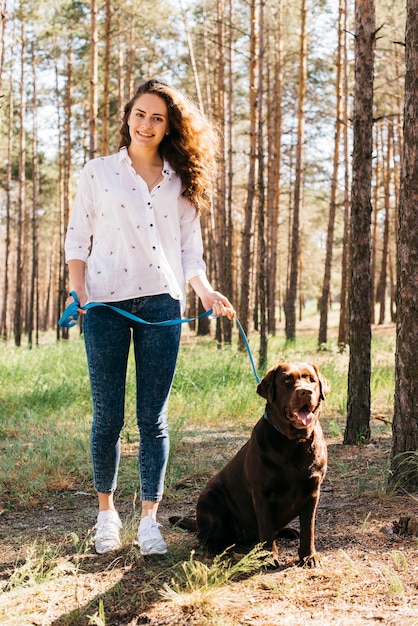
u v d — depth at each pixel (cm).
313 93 2405
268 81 2300
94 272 366
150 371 364
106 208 363
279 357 1447
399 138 2308
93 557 374
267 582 327
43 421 793
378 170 2766
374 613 290
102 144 2081
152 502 372
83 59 2577
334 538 392
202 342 2305
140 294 362
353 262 665
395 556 340
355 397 664
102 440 372
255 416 813
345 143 1942
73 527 444
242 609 302
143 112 363
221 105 2239
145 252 363
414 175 475
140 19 2338
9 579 351
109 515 383
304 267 4219
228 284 2108
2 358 1445
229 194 2092
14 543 414
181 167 375
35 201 2575
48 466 573
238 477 376
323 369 1120
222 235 2286
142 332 363
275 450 344
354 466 571
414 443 481
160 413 371
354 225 671
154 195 366
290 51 2273
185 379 958
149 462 372
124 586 335
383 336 2352
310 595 314
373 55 689
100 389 364
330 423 751
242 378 1023
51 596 328
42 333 3716
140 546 363
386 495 463
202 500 387
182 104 370
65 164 2642
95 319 362
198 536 391
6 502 504
